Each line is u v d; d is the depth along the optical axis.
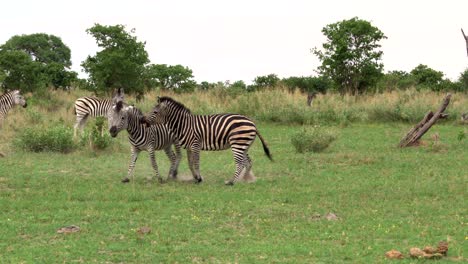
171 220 9.79
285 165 15.07
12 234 8.89
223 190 12.04
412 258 7.94
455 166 14.72
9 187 12.21
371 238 8.87
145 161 15.73
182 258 7.93
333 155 16.41
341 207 10.67
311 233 9.06
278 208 10.57
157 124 12.90
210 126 12.76
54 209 10.41
